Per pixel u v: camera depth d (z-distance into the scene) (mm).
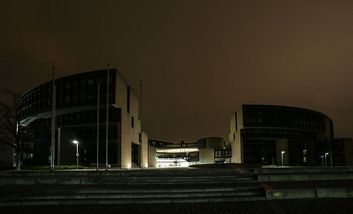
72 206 24922
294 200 25812
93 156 110312
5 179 32375
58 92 111312
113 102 103000
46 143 119375
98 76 106188
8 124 79062
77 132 113062
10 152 109125
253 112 146250
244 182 32219
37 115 118375
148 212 23344
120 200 25906
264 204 24938
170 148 187875
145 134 136250
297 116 151875
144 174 36000
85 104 106375
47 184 32062
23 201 25703
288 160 147375
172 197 26703
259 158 146625
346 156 164375
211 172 38094
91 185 30844
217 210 23719
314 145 161500
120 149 106125
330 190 26734
